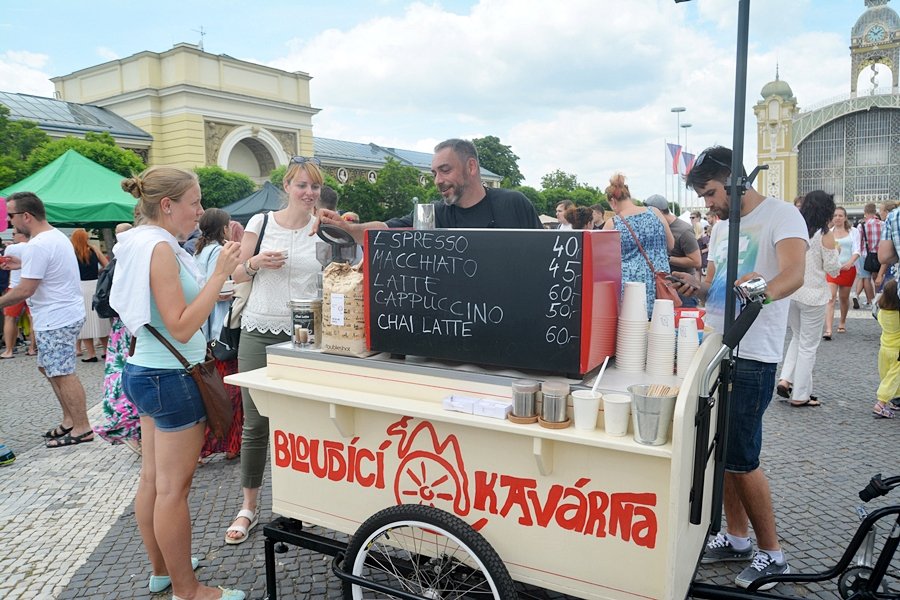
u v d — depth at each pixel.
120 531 3.12
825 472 3.62
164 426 2.23
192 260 2.35
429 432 1.91
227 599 2.36
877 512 1.96
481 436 1.82
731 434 2.36
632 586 1.68
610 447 1.56
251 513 3.00
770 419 4.64
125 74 30.39
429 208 2.30
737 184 1.96
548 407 1.66
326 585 2.55
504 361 1.83
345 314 2.08
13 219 4.18
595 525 1.70
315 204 3.02
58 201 7.35
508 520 1.82
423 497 1.96
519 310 1.79
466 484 1.87
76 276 4.36
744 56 1.88
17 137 18.09
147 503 2.43
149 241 2.12
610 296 1.94
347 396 1.98
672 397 1.54
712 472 2.02
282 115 33.25
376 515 1.93
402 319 1.99
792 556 2.71
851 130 54.31
